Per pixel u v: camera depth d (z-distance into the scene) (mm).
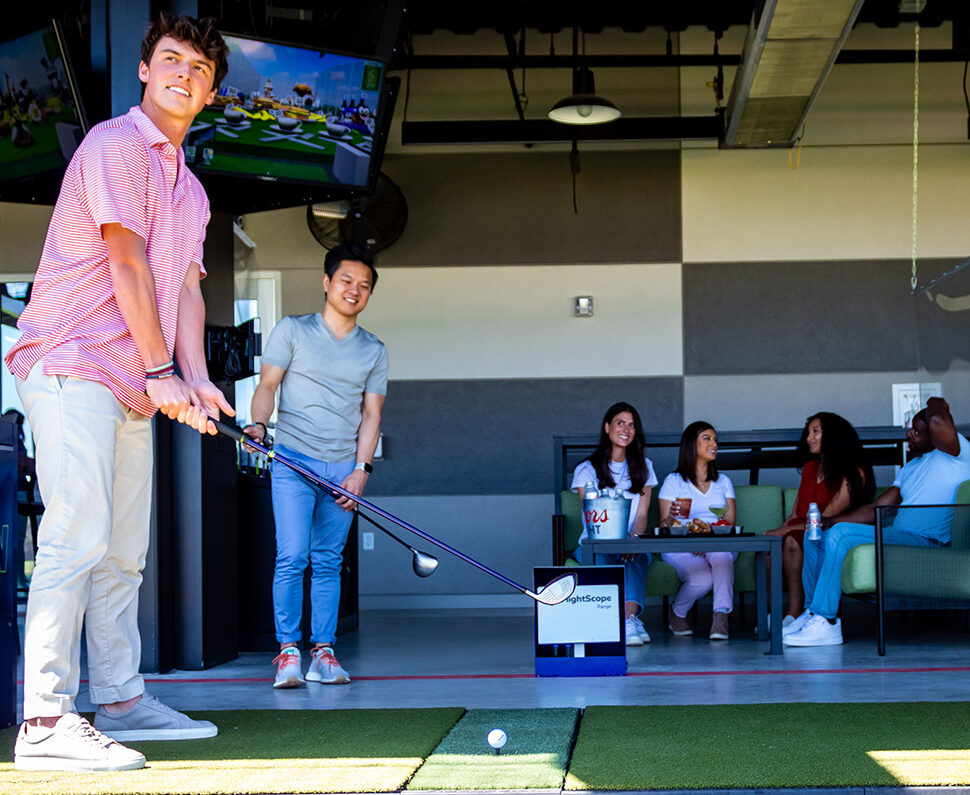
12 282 7062
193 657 4215
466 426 7160
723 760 2328
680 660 4254
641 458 5348
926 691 3342
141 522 2662
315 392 3869
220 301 4508
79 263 2436
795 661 4180
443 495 7129
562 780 2178
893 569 4480
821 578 4801
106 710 2701
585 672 3842
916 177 6727
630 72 7164
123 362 2459
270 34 4879
